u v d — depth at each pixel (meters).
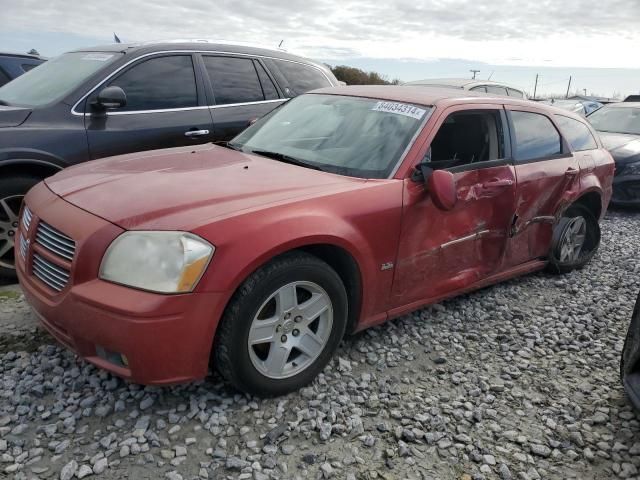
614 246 6.24
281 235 2.67
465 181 3.64
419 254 3.43
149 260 2.46
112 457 2.46
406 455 2.60
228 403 2.86
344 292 3.06
